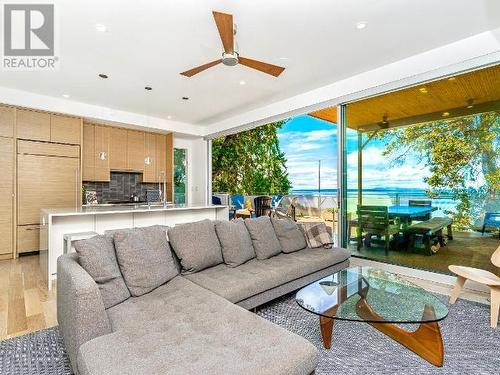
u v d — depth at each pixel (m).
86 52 3.12
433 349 1.71
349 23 2.60
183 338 1.32
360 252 4.02
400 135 3.83
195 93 4.46
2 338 2.00
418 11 2.43
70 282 1.47
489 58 2.73
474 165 3.23
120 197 6.21
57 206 4.76
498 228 3.06
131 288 1.86
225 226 2.70
